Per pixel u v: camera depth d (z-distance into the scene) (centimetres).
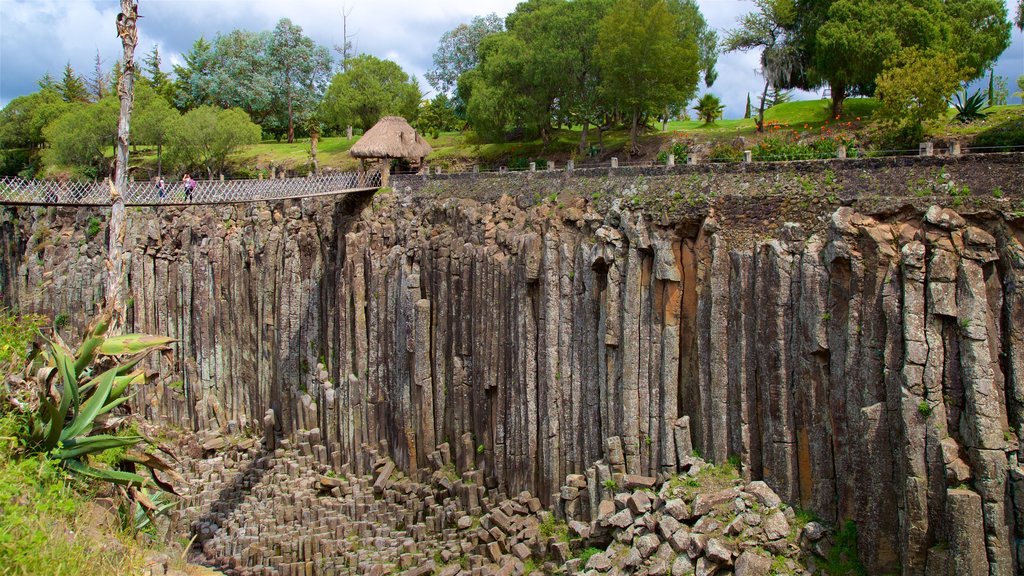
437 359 4362
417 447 4419
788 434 3020
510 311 4006
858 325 2856
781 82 5969
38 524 1933
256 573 3962
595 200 3853
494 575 3456
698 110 7219
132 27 3077
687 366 3422
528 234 3934
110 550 2034
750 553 2794
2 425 2273
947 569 2508
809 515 2953
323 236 5147
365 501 4394
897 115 4397
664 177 3666
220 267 5641
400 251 4641
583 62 6053
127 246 6253
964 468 2525
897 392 2697
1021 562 2444
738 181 3412
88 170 8156
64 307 6669
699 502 2988
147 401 5844
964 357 2584
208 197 4469
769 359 3089
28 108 10488
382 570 3766
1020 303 2584
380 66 8619
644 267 3494
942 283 2658
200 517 4553
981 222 2739
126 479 2456
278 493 4603
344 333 4841
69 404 2398
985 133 4303
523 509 3762
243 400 5528
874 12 5169
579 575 3036
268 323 5334
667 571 2892
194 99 10600
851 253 2891
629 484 3344
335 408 4869
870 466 2727
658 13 5534
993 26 5678
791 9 5781
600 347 3594
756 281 3155
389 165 5616
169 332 5966
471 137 7438
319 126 10200
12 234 7381
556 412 3731
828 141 4472
